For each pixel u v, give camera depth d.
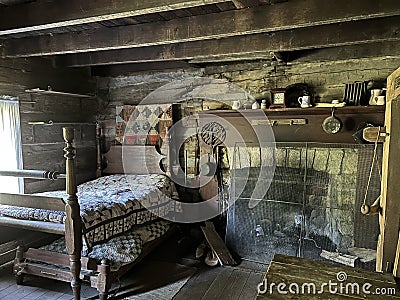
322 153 3.24
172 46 3.20
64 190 3.74
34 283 2.79
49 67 3.81
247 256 3.43
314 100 3.52
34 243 3.42
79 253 2.37
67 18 2.05
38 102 3.64
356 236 3.03
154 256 3.46
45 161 3.72
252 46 2.84
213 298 2.60
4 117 3.25
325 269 1.51
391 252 1.70
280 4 2.11
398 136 1.66
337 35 2.57
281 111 3.45
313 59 3.43
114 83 4.56
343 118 3.22
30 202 2.53
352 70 3.34
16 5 2.21
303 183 3.30
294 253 3.26
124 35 2.66
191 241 3.88
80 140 4.30
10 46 3.12
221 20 2.30
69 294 2.62
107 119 4.60
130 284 2.82
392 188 1.68
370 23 2.46
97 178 4.46
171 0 1.75
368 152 3.01
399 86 1.64
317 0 2.00
